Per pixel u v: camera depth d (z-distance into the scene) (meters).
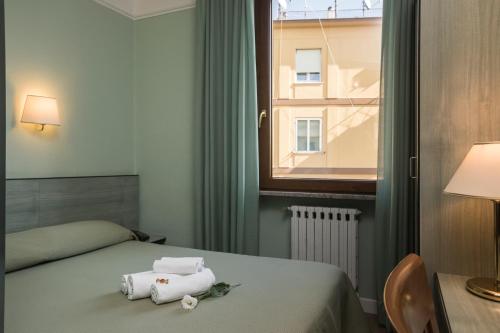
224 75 2.61
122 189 2.90
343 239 2.44
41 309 1.26
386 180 2.23
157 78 3.04
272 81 2.70
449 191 1.24
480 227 1.39
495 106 1.38
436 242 1.45
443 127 1.44
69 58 2.51
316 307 1.29
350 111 2.53
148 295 1.37
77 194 2.48
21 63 2.19
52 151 2.39
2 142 0.68
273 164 2.72
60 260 1.91
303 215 2.54
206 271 1.51
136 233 2.57
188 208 2.93
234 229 2.56
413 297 0.83
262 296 1.37
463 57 1.41
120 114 2.97
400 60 2.15
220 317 1.18
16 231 2.10
